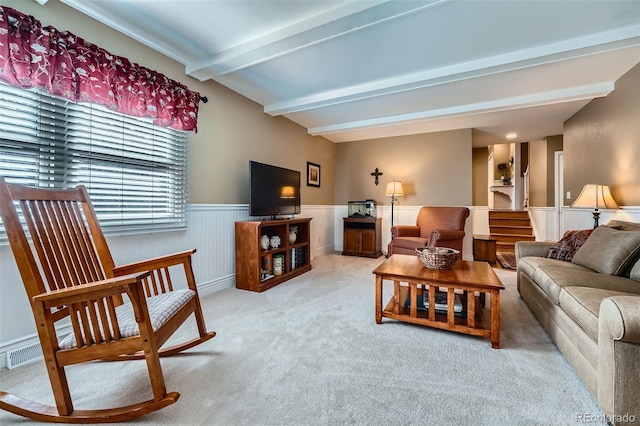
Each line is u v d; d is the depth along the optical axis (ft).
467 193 15.16
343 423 3.73
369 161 17.80
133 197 7.09
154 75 7.30
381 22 6.36
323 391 4.39
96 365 5.14
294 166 14.47
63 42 5.48
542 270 6.64
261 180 10.53
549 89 10.07
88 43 5.90
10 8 4.80
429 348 5.72
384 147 17.34
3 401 3.84
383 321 7.07
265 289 9.67
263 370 4.94
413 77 9.12
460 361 5.23
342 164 18.69
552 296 5.72
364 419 3.80
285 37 6.73
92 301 3.81
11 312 5.17
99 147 6.38
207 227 9.26
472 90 10.12
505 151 26.23
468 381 4.64
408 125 14.40
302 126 15.16
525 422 3.74
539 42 7.32
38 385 4.58
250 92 10.58
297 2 5.91
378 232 16.66
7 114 5.02
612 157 9.46
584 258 6.84
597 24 6.57
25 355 5.29
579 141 11.82
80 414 3.81
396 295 7.03
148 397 4.25
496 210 21.42
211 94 9.43
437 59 8.18
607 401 3.62
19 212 5.30
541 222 17.84
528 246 8.91
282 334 6.33
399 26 6.61
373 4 5.65
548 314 6.08
